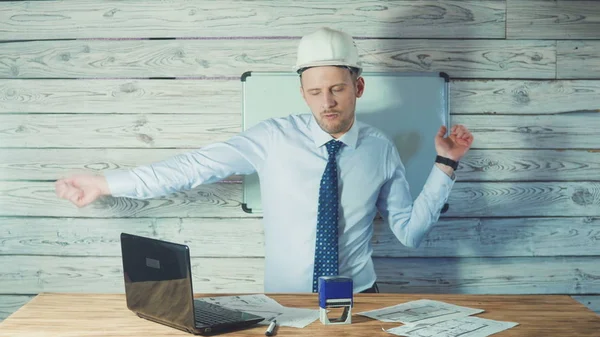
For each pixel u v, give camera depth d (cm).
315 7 300
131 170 260
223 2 300
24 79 302
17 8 302
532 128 304
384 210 272
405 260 307
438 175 251
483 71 303
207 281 306
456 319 182
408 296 210
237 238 304
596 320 182
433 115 302
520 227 307
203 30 301
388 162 266
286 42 301
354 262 263
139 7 301
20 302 306
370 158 263
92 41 302
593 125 305
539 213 306
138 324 177
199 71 302
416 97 302
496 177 305
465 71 303
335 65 247
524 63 304
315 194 259
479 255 306
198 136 302
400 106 302
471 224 306
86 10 301
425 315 186
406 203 267
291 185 261
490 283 307
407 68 302
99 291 306
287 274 261
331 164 257
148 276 177
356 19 301
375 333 169
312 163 261
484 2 302
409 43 302
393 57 302
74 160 303
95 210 305
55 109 303
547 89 304
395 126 302
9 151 303
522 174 305
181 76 302
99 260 306
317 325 176
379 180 264
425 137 302
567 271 307
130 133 303
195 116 302
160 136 302
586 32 304
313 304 198
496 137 304
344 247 261
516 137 304
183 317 167
